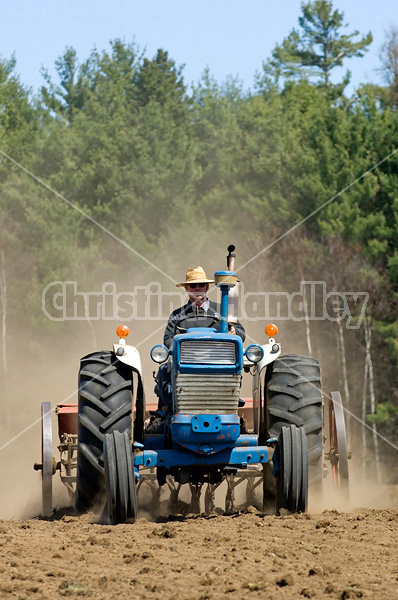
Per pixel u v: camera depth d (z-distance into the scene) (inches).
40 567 754.2
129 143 6240.2
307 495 973.2
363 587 680.4
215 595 658.2
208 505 1123.9
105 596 665.6
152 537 872.9
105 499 1000.2
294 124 6628.9
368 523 938.7
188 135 7194.9
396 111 6210.6
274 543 834.8
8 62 6958.7
